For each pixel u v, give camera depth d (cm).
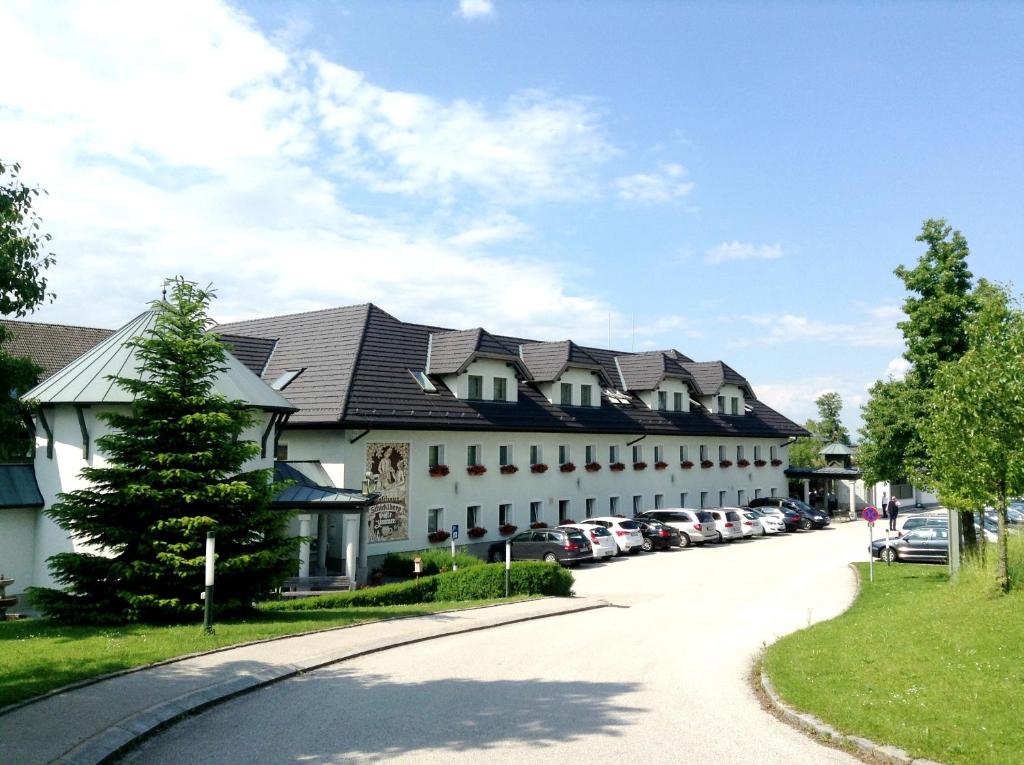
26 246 1024
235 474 1698
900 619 1452
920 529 3033
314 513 2841
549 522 3634
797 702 957
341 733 861
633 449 4225
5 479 2317
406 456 3003
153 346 1627
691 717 938
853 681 1031
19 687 973
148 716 875
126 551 1560
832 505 6366
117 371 2302
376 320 3369
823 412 8331
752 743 831
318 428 2819
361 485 2830
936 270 2233
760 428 5256
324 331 3375
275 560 1619
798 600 2147
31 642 1284
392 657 1302
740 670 1238
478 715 938
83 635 1363
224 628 1441
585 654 1359
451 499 3167
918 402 2259
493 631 1616
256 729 876
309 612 1734
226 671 1105
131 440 1583
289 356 3306
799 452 7562
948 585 1919
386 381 3077
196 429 1603
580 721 916
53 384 2362
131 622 1510
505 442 3431
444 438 3156
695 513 3878
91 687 1002
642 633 1605
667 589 2431
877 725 834
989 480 1543
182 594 1544
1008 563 1670
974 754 734
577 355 3844
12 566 2291
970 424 1561
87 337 3769
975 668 1027
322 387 2967
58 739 785
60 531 2281
